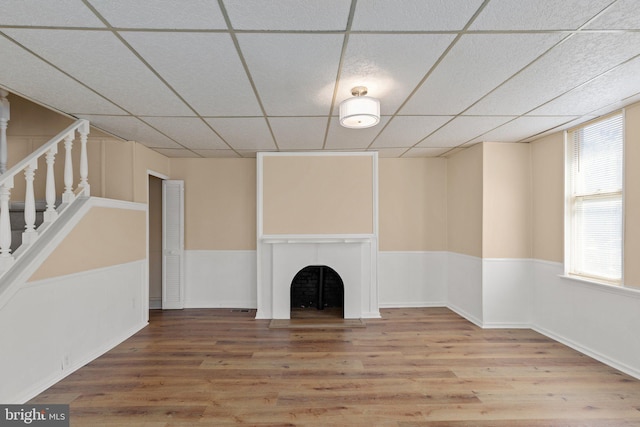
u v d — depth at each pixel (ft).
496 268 13.43
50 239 8.77
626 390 8.46
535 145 13.24
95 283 10.55
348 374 9.35
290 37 5.79
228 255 16.62
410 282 16.74
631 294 9.18
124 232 12.21
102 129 11.47
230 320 14.47
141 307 13.42
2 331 7.38
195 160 16.60
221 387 8.63
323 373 9.41
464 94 8.39
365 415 7.42
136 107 9.26
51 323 8.73
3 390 7.39
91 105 9.11
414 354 10.75
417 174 16.75
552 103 9.09
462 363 10.07
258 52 6.31
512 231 13.46
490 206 13.43
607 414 7.45
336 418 7.31
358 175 15.12
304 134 12.17
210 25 5.41
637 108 9.07
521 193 13.50
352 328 13.39
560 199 11.94
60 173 12.61
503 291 13.46
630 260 9.29
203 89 8.02
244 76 7.32
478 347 11.35
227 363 10.07
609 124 10.18
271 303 14.90
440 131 11.87
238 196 16.63
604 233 10.43
